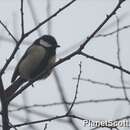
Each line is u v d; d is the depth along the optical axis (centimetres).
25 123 680
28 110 732
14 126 674
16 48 689
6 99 662
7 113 659
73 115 683
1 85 659
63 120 684
